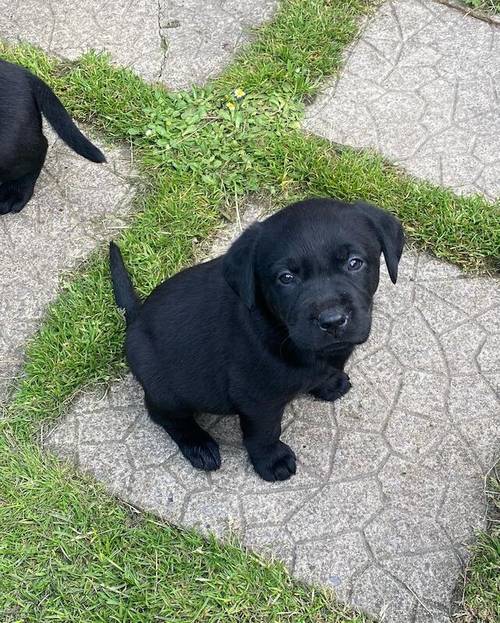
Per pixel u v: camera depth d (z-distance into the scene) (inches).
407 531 23.1
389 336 26.9
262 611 21.7
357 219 20.1
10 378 26.7
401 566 22.5
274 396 21.5
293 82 33.2
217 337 21.3
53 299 28.4
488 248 28.3
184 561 22.7
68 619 22.0
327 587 22.2
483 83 33.4
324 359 21.0
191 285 22.1
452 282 27.9
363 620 21.5
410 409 25.4
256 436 23.0
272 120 32.2
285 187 30.4
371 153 31.3
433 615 21.6
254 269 20.2
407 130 32.1
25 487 24.1
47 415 25.7
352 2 35.8
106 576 22.5
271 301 20.0
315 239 19.3
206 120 32.4
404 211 29.1
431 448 24.6
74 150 29.3
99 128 32.8
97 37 35.9
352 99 33.2
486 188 30.2
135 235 29.4
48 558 23.0
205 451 24.4
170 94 33.2
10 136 27.7
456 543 22.8
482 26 35.3
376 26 35.5
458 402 25.4
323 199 20.6
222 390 22.0
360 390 25.9
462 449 24.5
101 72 33.7
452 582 22.1
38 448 25.1
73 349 26.6
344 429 25.2
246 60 34.2
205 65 34.6
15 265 29.4
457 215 28.8
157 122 32.3
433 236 28.6
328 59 34.0
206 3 36.8
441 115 32.5
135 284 28.1
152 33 35.9
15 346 27.5
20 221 30.5
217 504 23.9
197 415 25.9
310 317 18.9
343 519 23.4
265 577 22.2
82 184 31.3
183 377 22.1
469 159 31.0
